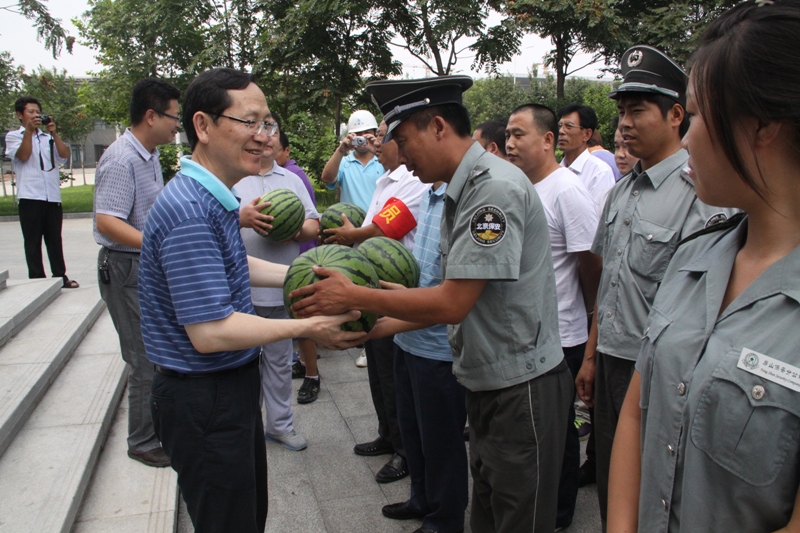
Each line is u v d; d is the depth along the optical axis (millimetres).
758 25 983
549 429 2287
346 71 18141
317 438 4164
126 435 3748
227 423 2111
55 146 6910
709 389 1090
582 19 15539
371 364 3791
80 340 5086
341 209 4191
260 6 18203
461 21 16391
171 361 2062
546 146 3467
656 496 1229
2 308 5031
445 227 2381
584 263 3352
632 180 2699
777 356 1018
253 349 2215
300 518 3227
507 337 2232
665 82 2447
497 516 2396
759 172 1032
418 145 2234
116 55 22297
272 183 4125
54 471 3037
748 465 1032
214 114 2041
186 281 1942
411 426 3141
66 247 11688
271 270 2873
